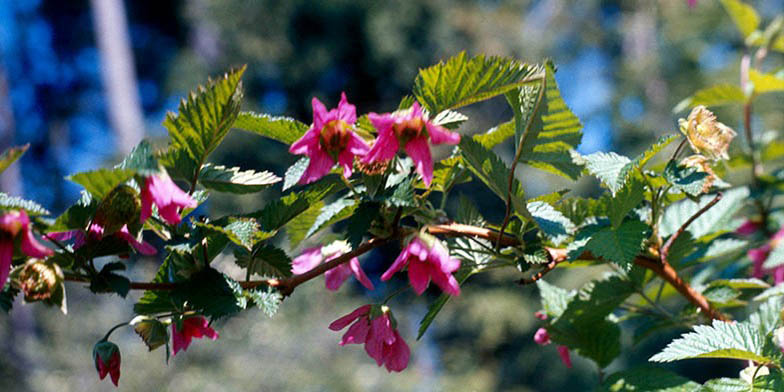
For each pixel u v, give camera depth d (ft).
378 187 2.81
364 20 23.59
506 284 19.61
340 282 3.01
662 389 2.96
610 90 25.89
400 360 2.89
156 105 32.07
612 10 27.71
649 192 2.97
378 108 25.79
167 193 2.70
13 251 2.65
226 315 2.76
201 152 2.78
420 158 2.75
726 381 2.82
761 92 3.71
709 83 22.09
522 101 2.83
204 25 25.57
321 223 2.84
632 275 3.13
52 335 11.87
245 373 11.64
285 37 23.70
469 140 2.81
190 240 2.77
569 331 3.17
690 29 24.18
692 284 3.47
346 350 13.07
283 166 20.52
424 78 2.81
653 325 3.21
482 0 26.48
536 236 2.92
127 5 30.99
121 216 2.71
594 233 2.88
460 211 2.96
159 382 11.04
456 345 20.08
